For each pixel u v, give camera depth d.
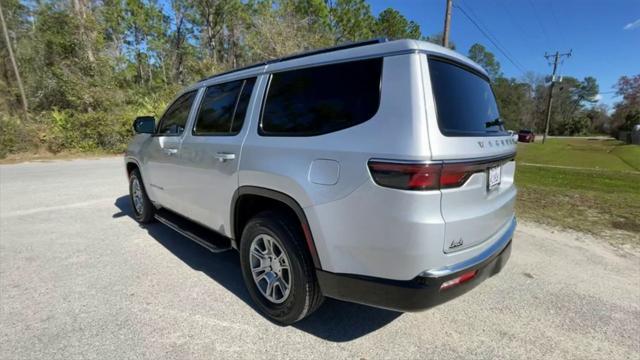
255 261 2.54
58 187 7.04
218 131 2.87
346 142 1.88
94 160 11.96
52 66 17.02
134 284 2.95
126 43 28.70
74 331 2.28
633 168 13.47
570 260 3.58
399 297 1.79
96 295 2.76
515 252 3.80
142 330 2.30
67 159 12.21
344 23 25.20
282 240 2.23
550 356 2.11
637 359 2.09
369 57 1.95
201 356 2.05
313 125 2.11
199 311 2.55
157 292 2.82
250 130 2.51
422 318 2.51
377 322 2.46
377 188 1.74
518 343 2.23
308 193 2.02
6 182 7.56
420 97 1.73
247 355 2.07
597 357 2.10
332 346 2.18
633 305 2.70
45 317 2.44
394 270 1.76
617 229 4.61
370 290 1.88
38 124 13.40
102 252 3.65
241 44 25.77
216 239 3.09
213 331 2.31
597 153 22.27
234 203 2.64
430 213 1.67
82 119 13.63
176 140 3.43
